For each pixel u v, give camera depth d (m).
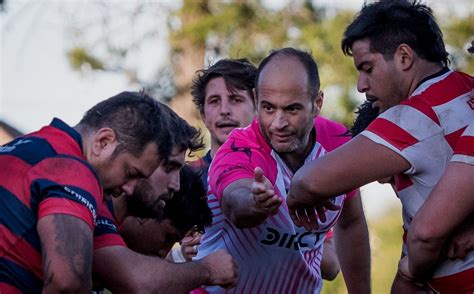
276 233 13.66
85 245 10.60
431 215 11.13
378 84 11.99
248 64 16.64
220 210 13.95
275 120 12.88
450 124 11.52
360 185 11.63
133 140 11.34
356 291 15.43
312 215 12.20
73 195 10.72
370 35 11.97
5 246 10.79
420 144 11.49
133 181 11.55
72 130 11.30
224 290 14.20
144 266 11.77
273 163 13.41
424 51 11.90
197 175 13.25
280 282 14.09
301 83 12.85
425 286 12.28
